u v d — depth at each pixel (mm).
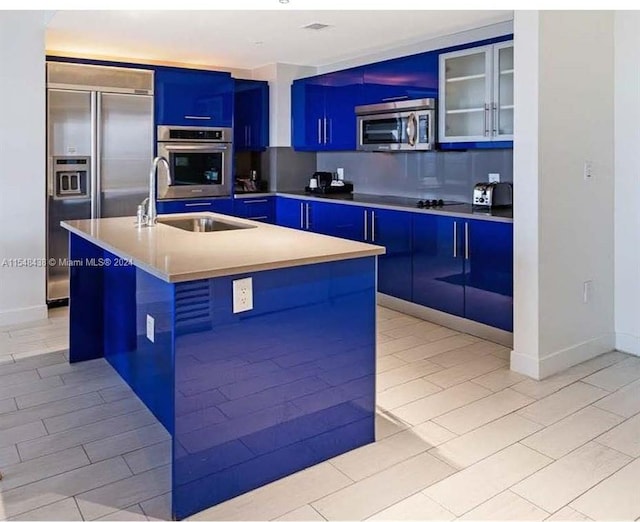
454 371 3320
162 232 2959
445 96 4344
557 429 2598
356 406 2449
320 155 6398
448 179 4902
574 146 3256
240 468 2137
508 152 4359
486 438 2521
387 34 4395
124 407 2873
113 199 4941
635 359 3512
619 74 3449
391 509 2027
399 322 4359
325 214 5324
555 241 3207
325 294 2322
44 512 2014
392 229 4609
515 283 3252
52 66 4520
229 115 5633
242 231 2992
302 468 2311
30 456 2391
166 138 5227
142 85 5031
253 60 5648
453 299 4145
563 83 3145
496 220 3744
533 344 3199
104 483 2197
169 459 2375
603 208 3498
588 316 3482
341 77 5391
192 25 4109
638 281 3527
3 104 4164
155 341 2652
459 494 2109
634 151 3445
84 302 3490
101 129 4820
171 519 1984
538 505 2039
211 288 2021
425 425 2650
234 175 5859
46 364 3473
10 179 4246
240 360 2113
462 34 4328
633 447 2434
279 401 2227
